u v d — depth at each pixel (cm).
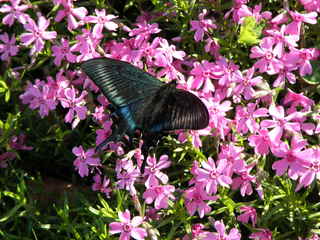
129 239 49
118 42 57
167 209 51
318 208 51
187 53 57
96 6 57
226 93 51
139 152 50
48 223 54
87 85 52
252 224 51
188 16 55
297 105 52
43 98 52
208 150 53
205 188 49
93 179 55
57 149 54
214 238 48
